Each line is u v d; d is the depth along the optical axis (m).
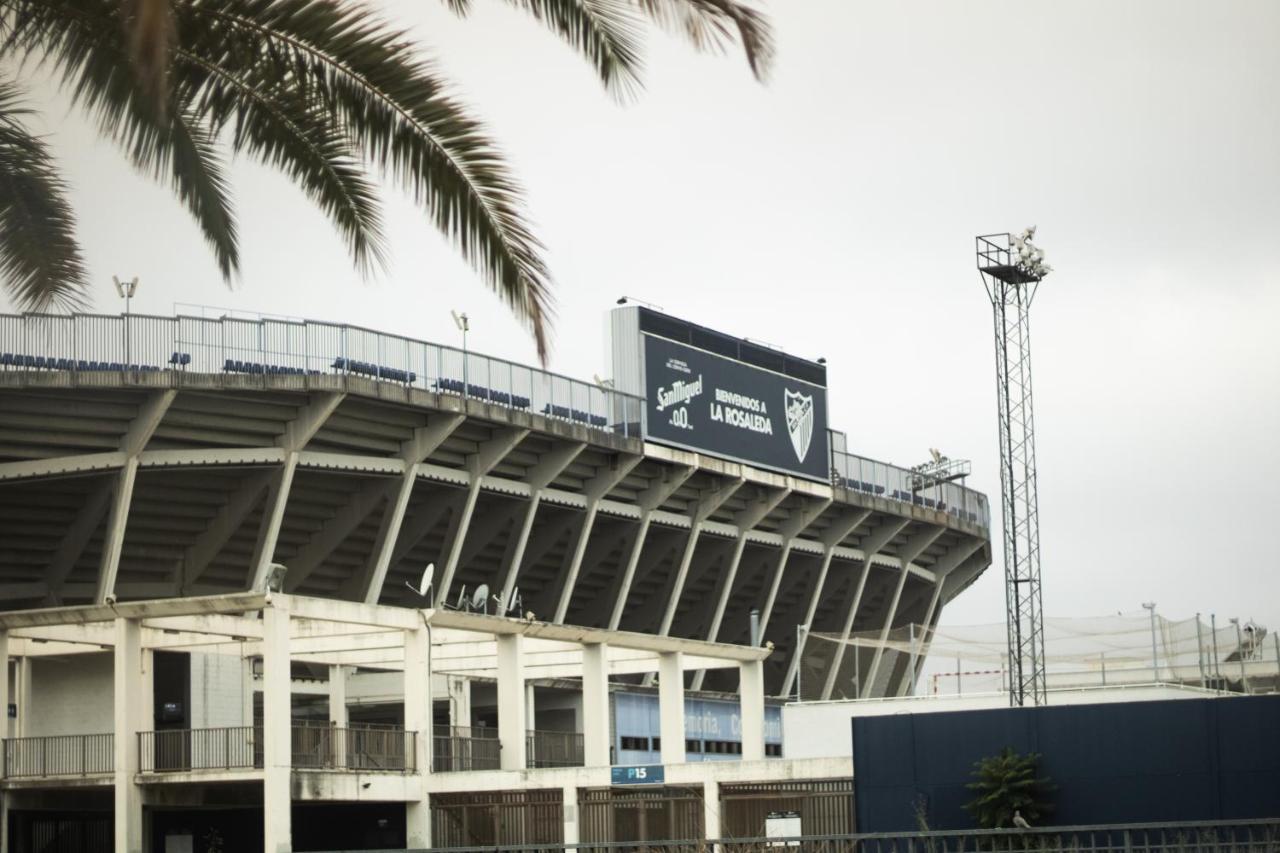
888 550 95.50
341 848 46.91
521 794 42.88
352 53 18.08
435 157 18.47
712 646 51.19
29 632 42.81
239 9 17.80
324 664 51.12
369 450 63.91
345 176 20.61
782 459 83.00
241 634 43.19
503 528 71.12
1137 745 32.75
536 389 68.75
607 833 41.97
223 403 58.09
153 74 12.48
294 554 66.19
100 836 46.66
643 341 75.00
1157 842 31.86
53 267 25.25
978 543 100.62
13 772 43.44
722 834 40.41
